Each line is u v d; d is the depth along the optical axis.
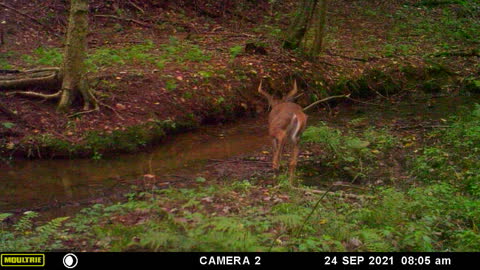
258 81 12.95
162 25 16.56
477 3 23.80
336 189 8.28
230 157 9.85
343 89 14.00
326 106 13.52
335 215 6.59
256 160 9.66
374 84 14.62
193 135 11.09
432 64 15.78
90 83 11.07
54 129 9.84
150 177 8.59
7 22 14.73
